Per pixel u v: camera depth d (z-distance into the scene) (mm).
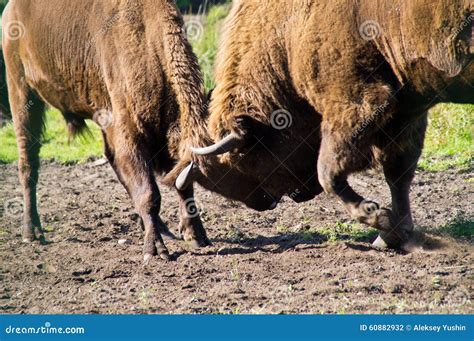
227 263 16391
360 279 14898
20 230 20219
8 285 15789
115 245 18422
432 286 14375
